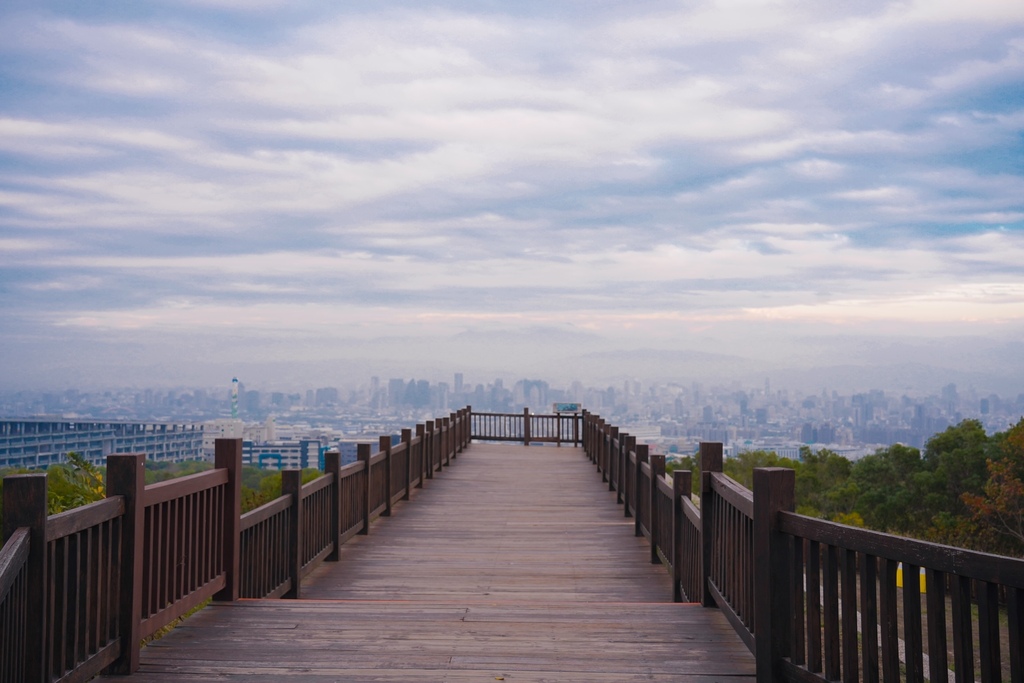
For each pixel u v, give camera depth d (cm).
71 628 339
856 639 311
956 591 252
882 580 291
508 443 2258
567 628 466
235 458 510
